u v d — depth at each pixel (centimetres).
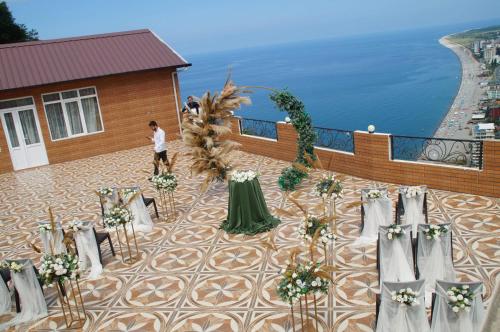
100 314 593
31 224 984
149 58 1714
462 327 421
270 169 1230
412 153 947
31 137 1558
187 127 1020
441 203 838
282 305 569
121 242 823
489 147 820
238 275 658
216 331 530
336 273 627
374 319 517
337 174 1104
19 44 1642
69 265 546
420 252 567
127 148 1725
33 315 600
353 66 14088
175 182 901
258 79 13212
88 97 1623
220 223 869
